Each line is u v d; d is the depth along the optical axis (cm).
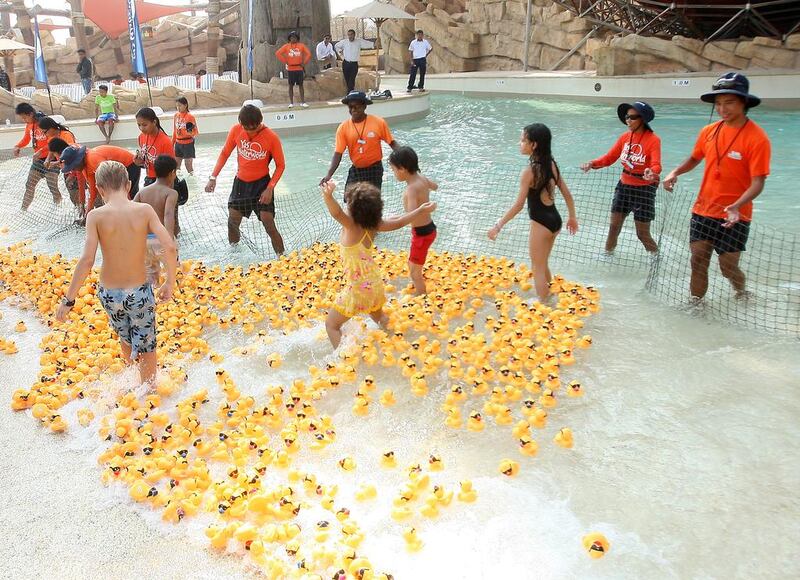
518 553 309
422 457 385
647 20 2155
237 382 481
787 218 784
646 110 634
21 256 786
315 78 1911
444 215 880
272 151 734
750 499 339
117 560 317
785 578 290
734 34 2028
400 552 313
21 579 306
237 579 304
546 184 551
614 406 428
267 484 364
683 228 768
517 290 634
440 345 518
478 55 2695
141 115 790
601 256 714
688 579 292
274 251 786
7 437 420
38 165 980
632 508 337
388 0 2847
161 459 376
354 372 475
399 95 1878
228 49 3297
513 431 400
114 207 425
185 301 622
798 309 552
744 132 503
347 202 496
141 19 2977
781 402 421
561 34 2414
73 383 477
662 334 523
